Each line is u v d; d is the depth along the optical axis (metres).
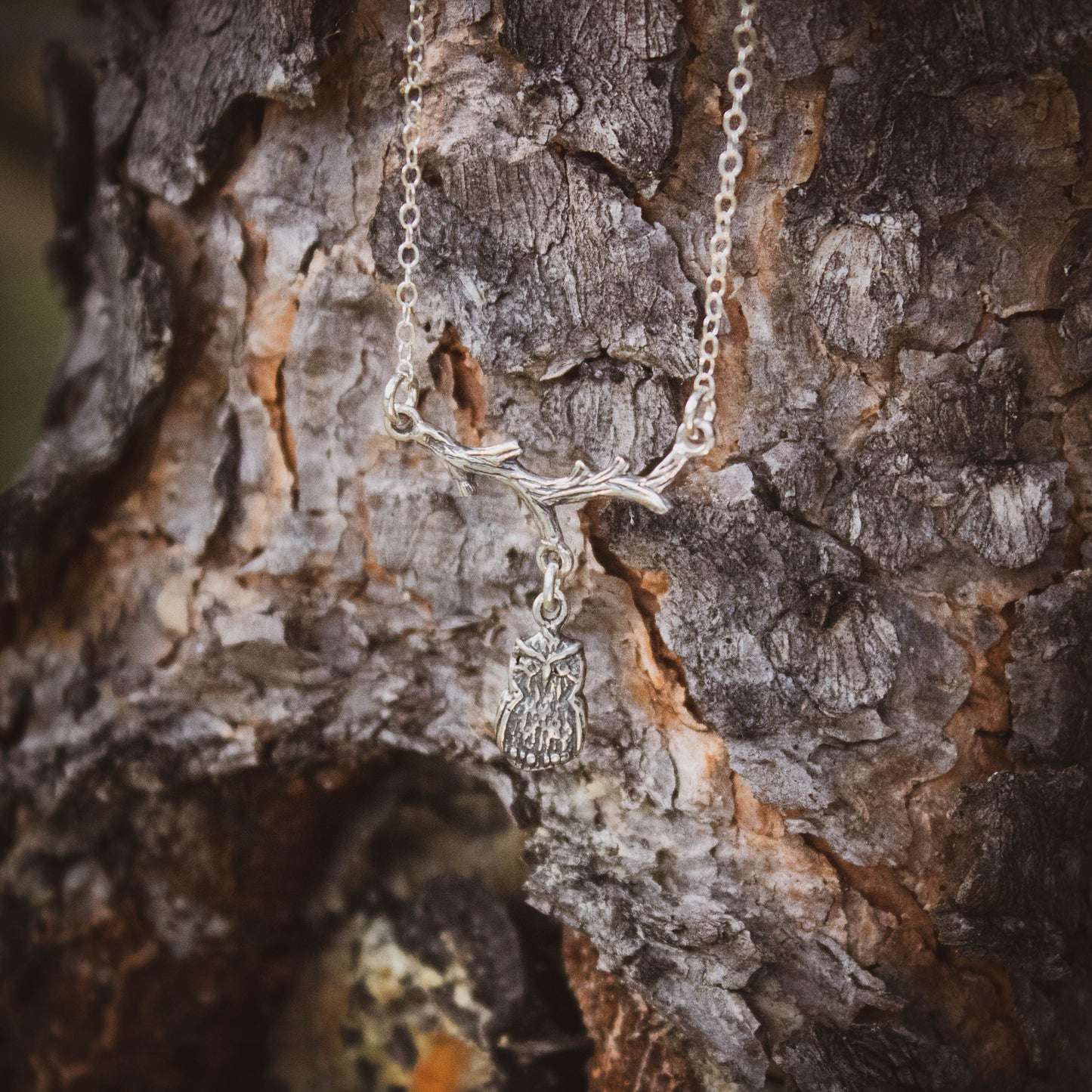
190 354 0.22
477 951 0.23
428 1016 0.23
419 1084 0.23
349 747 0.23
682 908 0.20
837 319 0.20
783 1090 0.20
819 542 0.20
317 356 0.21
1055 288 0.19
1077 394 0.20
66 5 0.36
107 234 0.23
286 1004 0.25
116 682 0.23
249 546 0.22
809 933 0.20
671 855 0.21
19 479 0.24
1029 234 0.19
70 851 0.24
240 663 0.22
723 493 0.20
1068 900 0.20
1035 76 0.19
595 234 0.20
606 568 0.20
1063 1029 0.20
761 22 0.19
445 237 0.20
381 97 0.21
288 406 0.22
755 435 0.20
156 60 0.22
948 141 0.19
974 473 0.20
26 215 0.45
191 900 0.24
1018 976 0.20
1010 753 0.20
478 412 0.21
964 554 0.20
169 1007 0.25
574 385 0.20
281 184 0.21
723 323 0.20
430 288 0.20
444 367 0.21
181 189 0.22
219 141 0.21
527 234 0.20
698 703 0.20
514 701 0.20
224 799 0.24
